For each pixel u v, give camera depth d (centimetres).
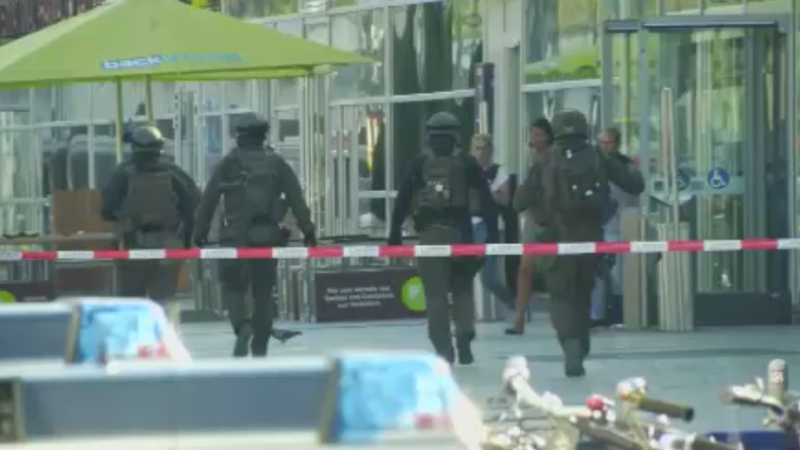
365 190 9681
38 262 8444
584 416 2347
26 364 2216
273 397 1733
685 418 2309
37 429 1700
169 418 1719
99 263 8400
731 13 7256
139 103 11812
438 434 1688
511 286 7088
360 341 6669
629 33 6781
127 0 6956
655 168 6750
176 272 5850
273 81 10475
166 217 5819
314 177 9862
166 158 5878
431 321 5566
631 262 6750
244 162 5650
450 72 9075
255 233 5638
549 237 5403
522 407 2473
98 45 6800
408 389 1709
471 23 8888
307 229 5694
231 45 6844
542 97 8381
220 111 11031
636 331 6725
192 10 6925
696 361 5731
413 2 9312
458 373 5456
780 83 6850
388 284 7631
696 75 6806
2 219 13175
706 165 6862
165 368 1738
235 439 1680
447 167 5534
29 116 12862
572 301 5309
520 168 8538
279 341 6569
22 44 7212
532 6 8425
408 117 9394
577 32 8100
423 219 5572
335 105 9925
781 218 6900
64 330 2342
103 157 12075
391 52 9500
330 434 1686
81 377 1714
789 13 6900
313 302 7638
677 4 7581
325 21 10088
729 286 6925
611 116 6800
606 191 5381
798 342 6272
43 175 12769
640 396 2323
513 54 8631
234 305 5703
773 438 3988
